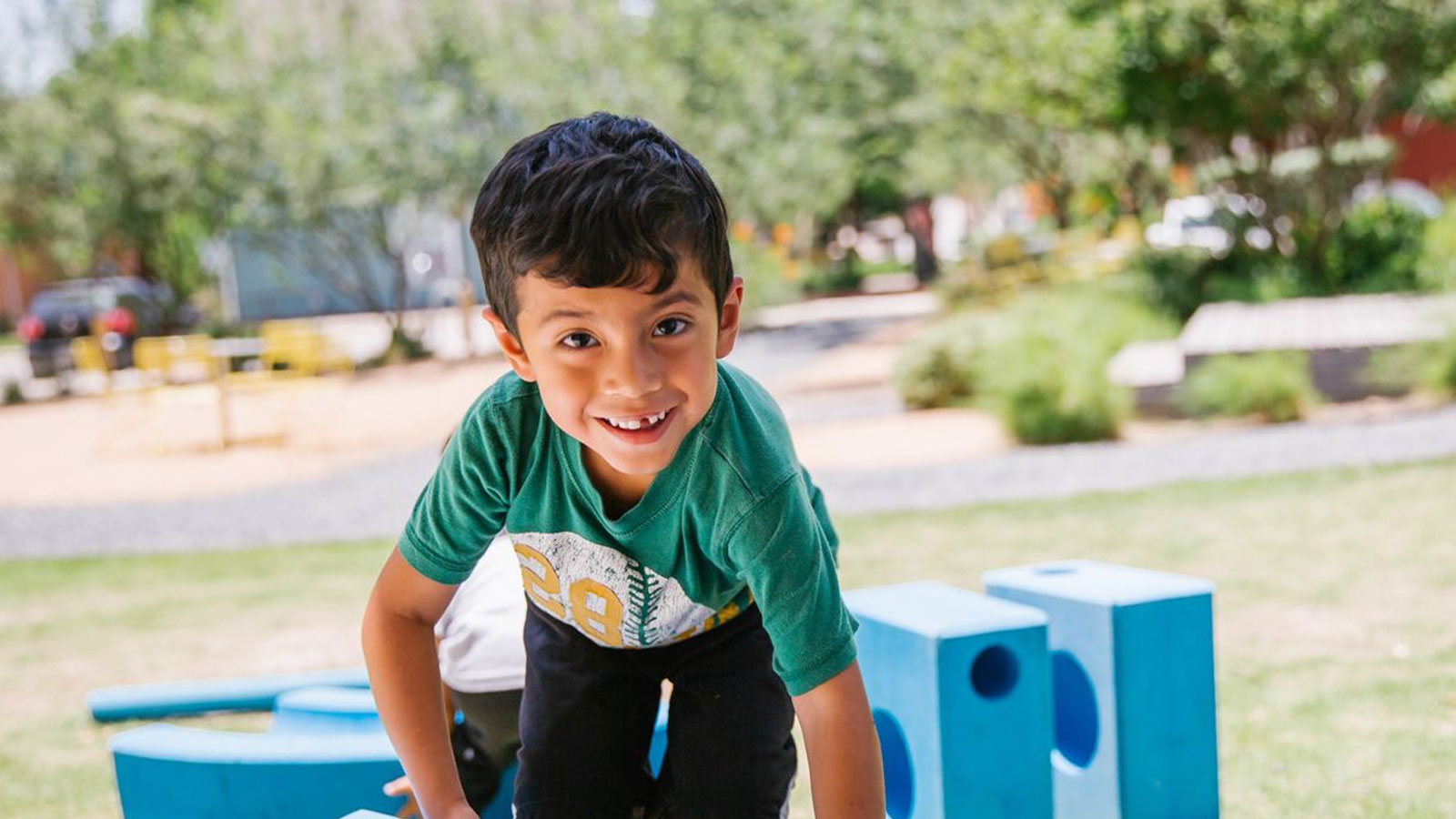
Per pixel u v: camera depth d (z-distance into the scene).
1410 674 4.32
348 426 14.77
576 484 2.00
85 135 20.31
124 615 6.68
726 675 2.27
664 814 2.33
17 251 22.89
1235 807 3.34
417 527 2.12
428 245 27.59
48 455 14.00
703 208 1.70
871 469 9.59
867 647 2.92
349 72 20.23
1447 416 9.41
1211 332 12.00
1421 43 13.70
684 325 1.70
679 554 2.05
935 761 2.70
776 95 18.00
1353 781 3.47
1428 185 26.06
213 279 25.41
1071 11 14.98
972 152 22.14
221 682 4.81
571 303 1.66
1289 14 13.44
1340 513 6.87
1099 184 20.55
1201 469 8.49
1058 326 11.86
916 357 12.38
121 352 21.00
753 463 1.92
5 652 6.03
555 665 2.33
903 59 17.02
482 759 2.93
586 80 18.89
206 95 20.94
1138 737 2.91
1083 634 2.96
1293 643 4.77
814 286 33.19
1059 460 9.30
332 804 2.77
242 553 8.35
